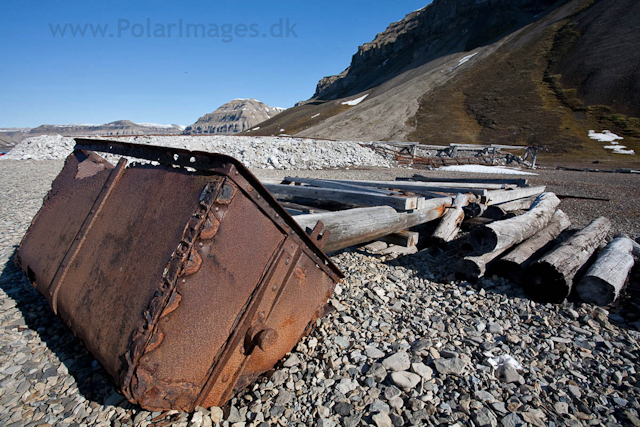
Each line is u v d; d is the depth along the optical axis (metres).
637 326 2.89
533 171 19.95
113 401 1.87
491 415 1.88
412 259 4.35
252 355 1.86
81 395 1.93
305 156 17.72
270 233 1.80
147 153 2.05
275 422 1.78
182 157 1.81
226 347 1.66
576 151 32.06
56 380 2.05
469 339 2.64
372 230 3.74
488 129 42.38
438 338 2.63
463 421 1.85
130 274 1.65
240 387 1.87
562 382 2.21
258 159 16.28
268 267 1.81
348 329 2.67
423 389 2.06
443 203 5.00
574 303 3.25
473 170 20.14
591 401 2.05
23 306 2.90
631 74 41.50
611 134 34.78
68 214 2.42
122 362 1.45
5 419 1.75
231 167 1.57
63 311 1.97
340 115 66.06
